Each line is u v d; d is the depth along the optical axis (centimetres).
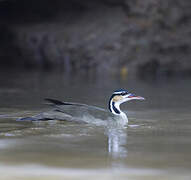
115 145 968
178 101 1714
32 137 1034
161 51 3027
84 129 1139
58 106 1241
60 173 761
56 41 3039
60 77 2570
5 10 3278
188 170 786
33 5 3288
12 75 2623
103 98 1739
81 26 3108
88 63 2966
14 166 799
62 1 3272
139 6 3084
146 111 1474
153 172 773
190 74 2989
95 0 3244
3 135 1051
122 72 2914
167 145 973
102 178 738
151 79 2602
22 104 1555
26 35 3080
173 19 3084
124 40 2992
